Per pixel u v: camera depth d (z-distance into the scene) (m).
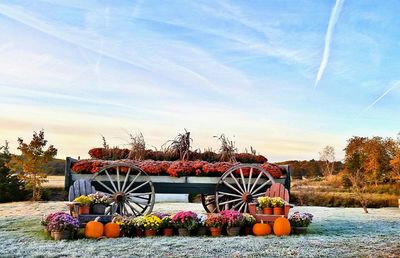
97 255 7.84
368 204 22.64
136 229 10.33
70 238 9.72
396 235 11.11
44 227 10.62
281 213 11.20
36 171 20.48
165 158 13.40
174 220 10.46
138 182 11.91
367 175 29.41
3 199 20.44
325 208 20.77
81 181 11.15
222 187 12.48
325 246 9.12
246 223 10.88
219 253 8.20
